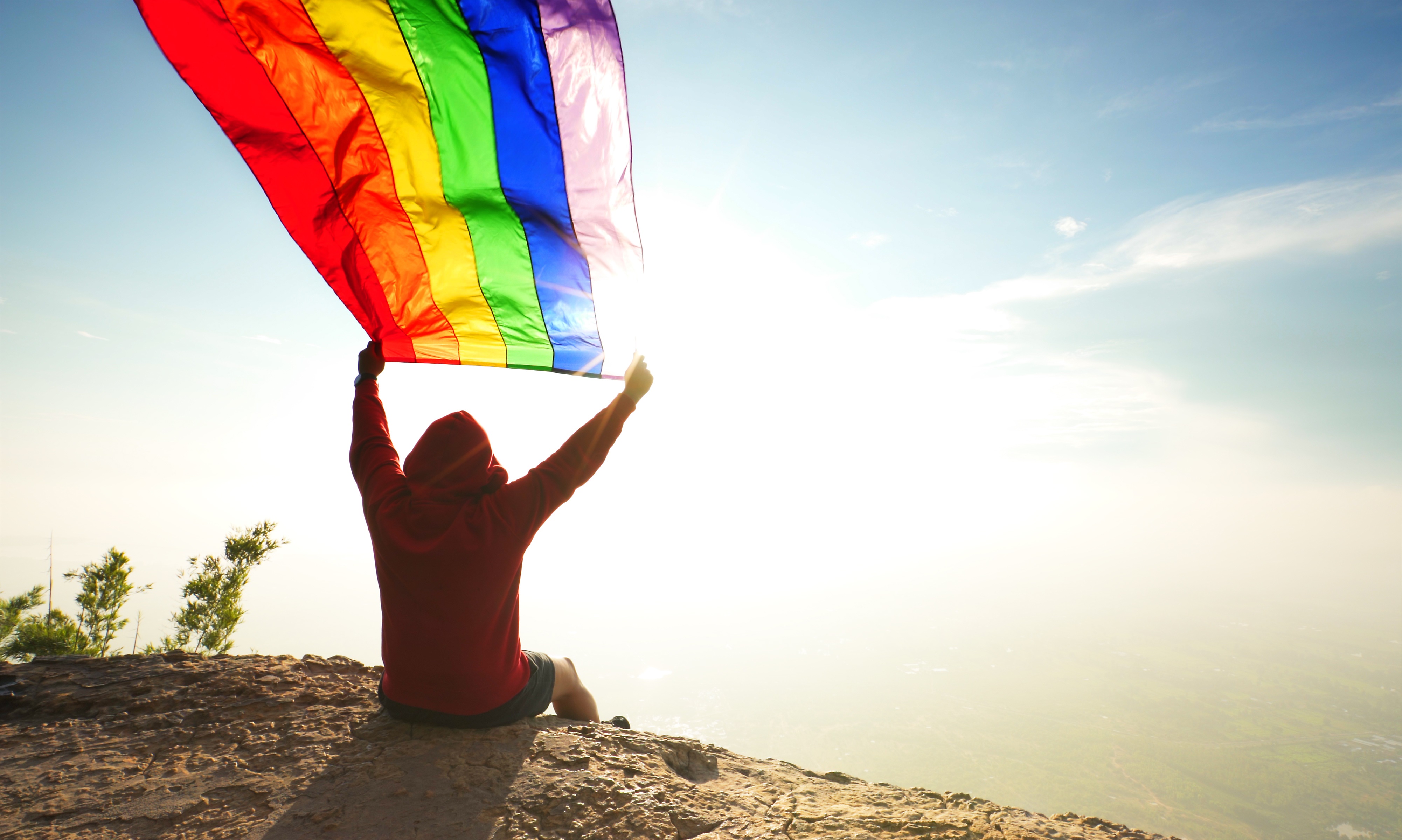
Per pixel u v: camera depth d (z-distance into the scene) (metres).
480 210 3.13
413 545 2.11
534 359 3.39
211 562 12.45
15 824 1.87
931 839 2.04
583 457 2.35
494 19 2.88
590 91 2.99
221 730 2.56
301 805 1.99
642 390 2.54
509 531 2.14
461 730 2.48
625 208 3.13
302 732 2.53
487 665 2.32
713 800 2.27
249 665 3.27
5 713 2.71
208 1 2.73
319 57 2.86
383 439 2.61
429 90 2.93
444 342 3.32
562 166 3.08
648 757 2.56
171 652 3.50
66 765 2.27
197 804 2.00
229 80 2.84
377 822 1.89
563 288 3.24
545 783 2.17
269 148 2.93
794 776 2.78
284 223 3.01
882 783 2.77
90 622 11.70
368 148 2.97
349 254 3.09
